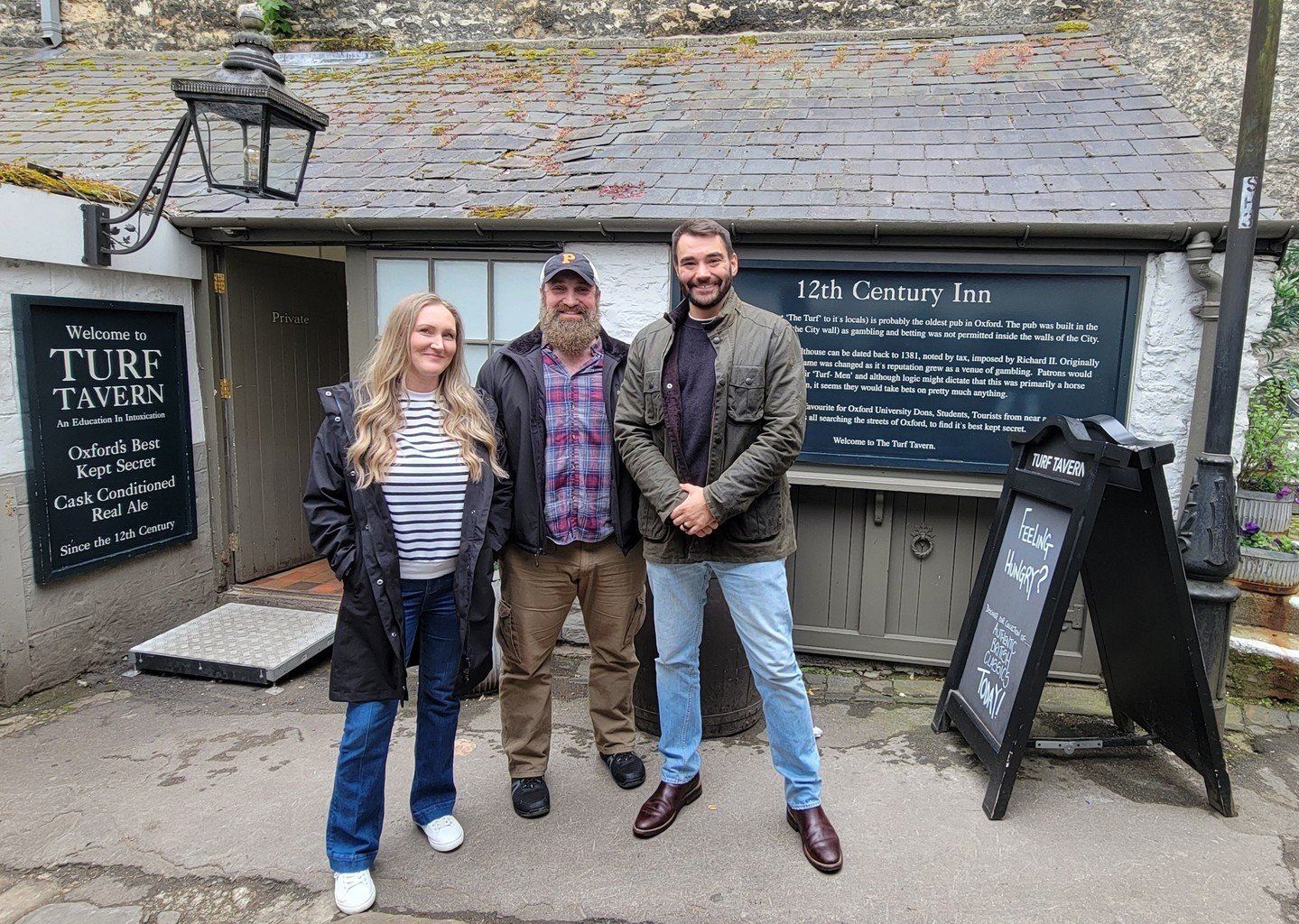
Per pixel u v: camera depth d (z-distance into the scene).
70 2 7.19
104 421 4.05
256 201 4.44
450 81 5.93
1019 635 2.93
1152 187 3.79
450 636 2.52
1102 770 3.16
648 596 3.33
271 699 3.79
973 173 4.06
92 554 4.00
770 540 2.53
